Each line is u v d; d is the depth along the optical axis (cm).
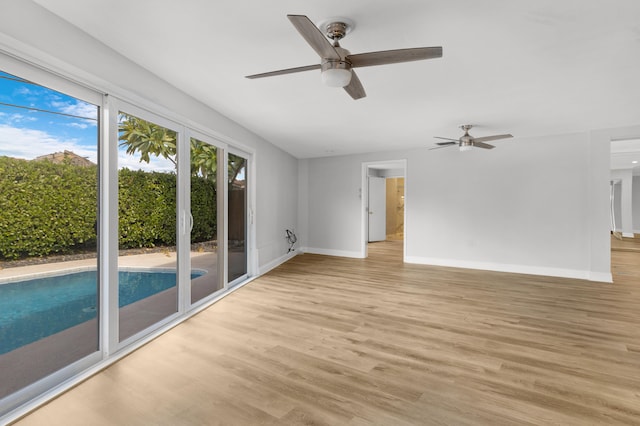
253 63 277
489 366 237
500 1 191
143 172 291
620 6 194
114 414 180
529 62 270
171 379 218
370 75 298
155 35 232
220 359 246
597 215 502
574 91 334
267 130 507
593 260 505
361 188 712
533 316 343
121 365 236
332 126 483
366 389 207
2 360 185
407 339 284
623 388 208
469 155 600
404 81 312
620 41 234
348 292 435
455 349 265
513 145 565
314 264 635
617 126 479
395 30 224
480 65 277
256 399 196
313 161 769
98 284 242
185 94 344
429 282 492
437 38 234
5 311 187
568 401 195
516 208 565
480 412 184
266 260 578
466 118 437
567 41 236
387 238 1080
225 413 182
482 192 591
